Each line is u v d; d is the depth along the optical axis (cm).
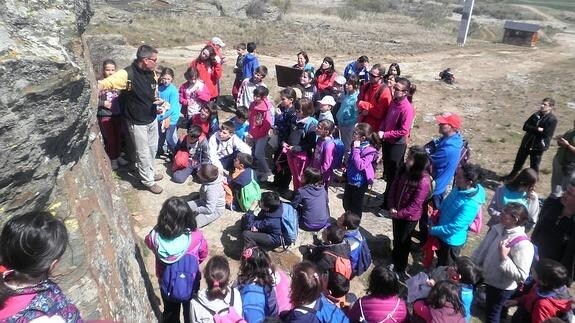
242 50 1194
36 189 320
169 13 3406
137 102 654
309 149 742
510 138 1334
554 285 450
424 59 2606
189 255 450
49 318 216
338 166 737
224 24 3194
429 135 1320
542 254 548
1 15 329
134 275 456
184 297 443
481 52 2933
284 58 2417
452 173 676
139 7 3412
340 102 939
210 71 1014
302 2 5884
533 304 462
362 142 689
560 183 822
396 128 743
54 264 227
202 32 2856
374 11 5841
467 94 1845
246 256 437
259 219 631
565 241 528
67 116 335
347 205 721
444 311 412
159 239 438
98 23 2500
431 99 1716
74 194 373
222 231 691
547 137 950
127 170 784
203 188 681
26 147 298
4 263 218
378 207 833
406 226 611
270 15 4162
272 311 434
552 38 4275
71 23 388
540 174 1086
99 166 466
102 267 373
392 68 903
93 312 331
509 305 538
